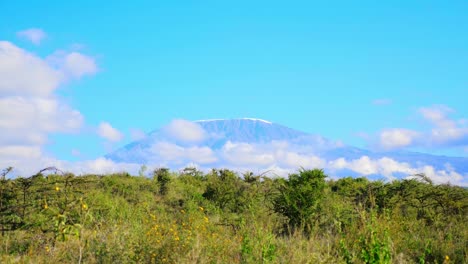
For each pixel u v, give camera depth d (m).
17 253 9.16
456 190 15.00
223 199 18.84
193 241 9.41
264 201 17.69
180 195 20.89
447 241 10.46
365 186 16.56
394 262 8.97
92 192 14.32
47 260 8.61
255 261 8.80
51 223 9.80
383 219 11.76
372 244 8.55
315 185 14.02
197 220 13.55
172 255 8.67
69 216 9.40
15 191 10.37
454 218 13.14
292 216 13.43
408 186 15.19
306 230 13.05
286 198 13.64
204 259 8.64
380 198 14.73
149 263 8.55
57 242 9.34
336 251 9.74
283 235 12.75
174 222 13.09
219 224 13.41
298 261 8.80
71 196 10.80
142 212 14.51
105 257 8.33
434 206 14.30
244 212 16.73
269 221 12.80
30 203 10.32
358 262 8.83
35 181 10.82
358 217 12.13
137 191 19.75
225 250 9.66
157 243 9.14
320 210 13.42
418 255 9.81
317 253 9.16
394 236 10.59
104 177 20.61
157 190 21.16
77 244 9.18
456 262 9.58
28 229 9.87
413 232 11.62
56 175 12.48
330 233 11.46
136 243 9.06
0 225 9.91
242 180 20.44
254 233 10.59
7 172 10.66
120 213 13.17
